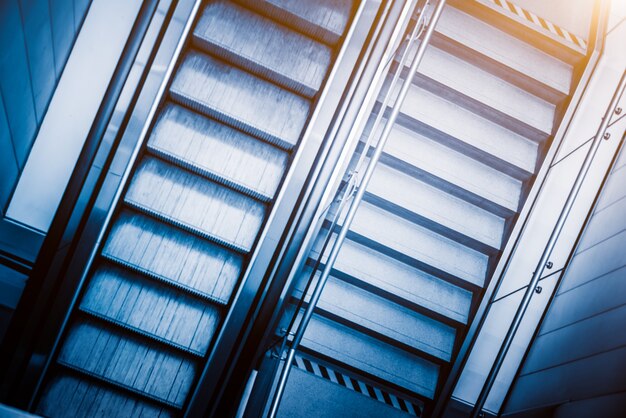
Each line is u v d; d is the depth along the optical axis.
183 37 3.86
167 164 4.07
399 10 4.21
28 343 3.80
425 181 4.73
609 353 3.77
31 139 3.62
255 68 4.16
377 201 4.66
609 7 5.11
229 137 4.12
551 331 4.62
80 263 3.84
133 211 4.04
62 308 3.85
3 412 2.45
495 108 4.73
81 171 3.75
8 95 2.83
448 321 4.67
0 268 3.70
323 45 4.25
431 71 4.72
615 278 4.08
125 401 4.04
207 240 4.12
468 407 4.62
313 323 4.58
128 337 4.06
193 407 4.06
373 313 4.60
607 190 4.73
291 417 4.36
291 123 4.16
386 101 4.11
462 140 4.68
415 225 4.71
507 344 4.03
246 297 4.07
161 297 4.07
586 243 4.69
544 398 4.27
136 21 3.77
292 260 4.19
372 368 4.53
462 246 4.76
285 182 4.06
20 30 2.65
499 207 4.73
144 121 3.85
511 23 4.83
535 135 4.82
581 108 4.80
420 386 4.58
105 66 3.76
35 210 3.73
